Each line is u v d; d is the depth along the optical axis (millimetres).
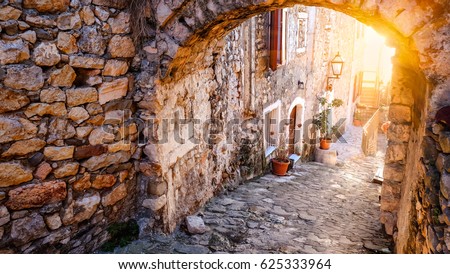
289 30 8625
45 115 3088
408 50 3330
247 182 7246
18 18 2818
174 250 3957
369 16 3227
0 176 2873
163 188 4105
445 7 2842
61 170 3250
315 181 7977
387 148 4484
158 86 3826
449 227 2166
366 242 4617
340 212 5898
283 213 5605
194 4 3555
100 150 3553
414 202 3264
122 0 3551
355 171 9609
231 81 6188
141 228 4047
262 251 4219
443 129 2701
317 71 10984
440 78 2869
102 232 3703
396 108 4344
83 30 3250
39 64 2975
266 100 7863
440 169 2506
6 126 2844
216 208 5508
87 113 3391
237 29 6160
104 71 3480
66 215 3326
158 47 3727
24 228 3047
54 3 3006
